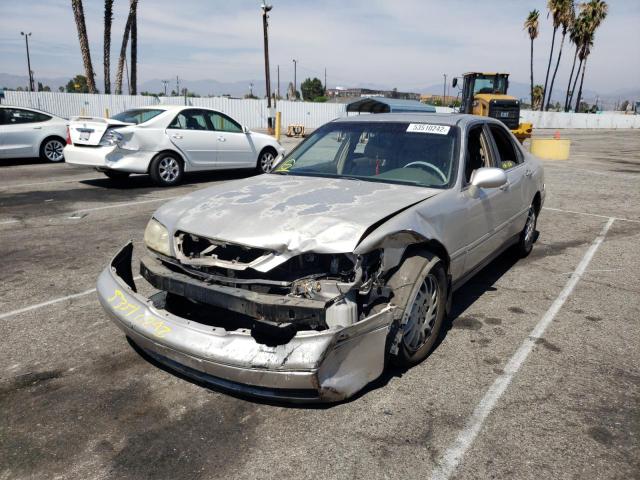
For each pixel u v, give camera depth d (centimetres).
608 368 343
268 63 2564
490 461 251
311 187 369
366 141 431
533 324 412
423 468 246
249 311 271
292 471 244
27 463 249
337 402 299
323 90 10475
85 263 551
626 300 466
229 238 291
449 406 296
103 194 941
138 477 241
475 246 405
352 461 251
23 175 1164
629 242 666
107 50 3180
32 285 486
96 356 353
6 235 657
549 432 274
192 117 1062
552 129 4497
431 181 384
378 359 284
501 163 481
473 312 436
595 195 1010
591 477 241
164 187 1020
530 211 567
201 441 266
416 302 328
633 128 5409
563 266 564
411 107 1997
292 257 281
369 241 280
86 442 265
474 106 2280
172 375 329
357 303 290
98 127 972
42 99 2662
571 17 5175
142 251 593
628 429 278
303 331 259
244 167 1166
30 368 337
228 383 276
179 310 338
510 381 325
